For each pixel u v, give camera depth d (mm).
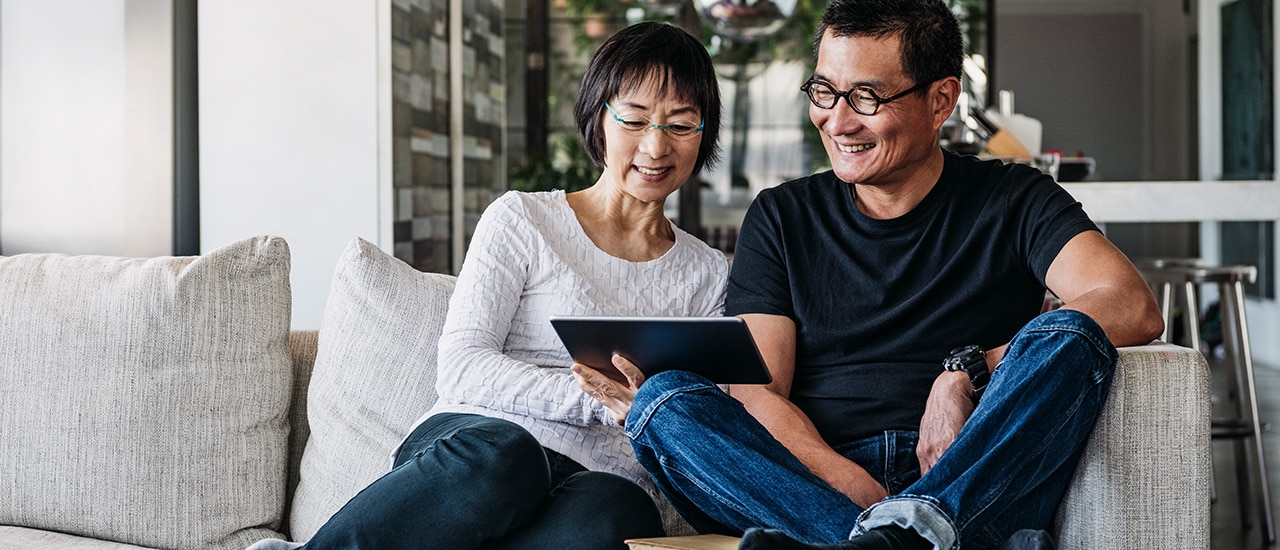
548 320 1908
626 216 2002
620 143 1924
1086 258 1800
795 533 1522
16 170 3453
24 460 1979
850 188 2002
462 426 1708
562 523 1637
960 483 1467
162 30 3338
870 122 1853
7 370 2012
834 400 1903
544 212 1957
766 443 1580
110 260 2092
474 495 1576
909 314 1904
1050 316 1609
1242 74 7043
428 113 3971
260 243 2088
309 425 2072
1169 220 3523
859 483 1682
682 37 1948
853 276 1936
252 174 3348
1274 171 6645
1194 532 1607
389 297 2029
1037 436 1532
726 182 7141
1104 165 8086
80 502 1954
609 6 7125
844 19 1870
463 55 4508
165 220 3359
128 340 1967
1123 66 8055
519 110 7156
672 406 1597
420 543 1560
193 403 1963
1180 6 7930
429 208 3980
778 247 1994
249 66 3340
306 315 3365
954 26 1908
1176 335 6648
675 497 1692
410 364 2014
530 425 1809
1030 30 8109
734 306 1982
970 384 1736
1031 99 8125
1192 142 7871
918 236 1928
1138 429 1611
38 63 3424
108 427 1954
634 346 1604
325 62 3336
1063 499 1683
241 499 1993
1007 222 1911
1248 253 7172
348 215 3348
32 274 2072
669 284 1996
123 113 3371
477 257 1896
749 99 7098
